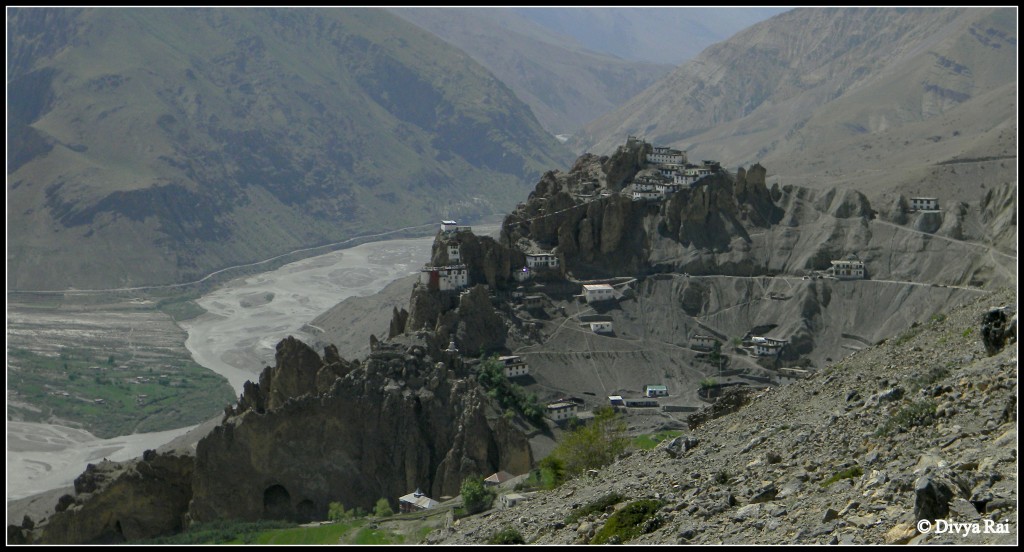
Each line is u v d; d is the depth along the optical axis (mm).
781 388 151000
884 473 69688
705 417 158625
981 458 65750
